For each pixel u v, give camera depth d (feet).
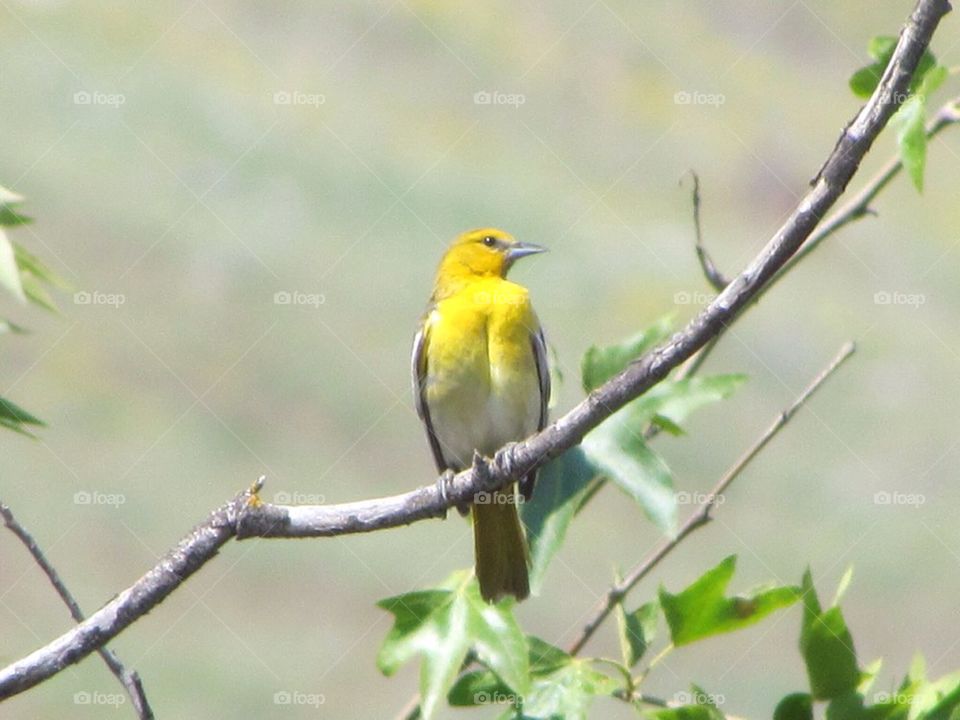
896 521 51.67
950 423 58.85
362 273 62.54
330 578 45.65
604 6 85.97
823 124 80.89
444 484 16.31
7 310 57.62
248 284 60.85
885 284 67.41
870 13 88.12
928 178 75.51
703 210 74.18
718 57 85.76
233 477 52.11
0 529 46.44
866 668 14.56
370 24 82.69
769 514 52.06
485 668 15.57
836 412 58.18
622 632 15.28
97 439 51.67
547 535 16.06
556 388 19.48
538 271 66.49
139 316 58.29
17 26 73.61
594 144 79.20
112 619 14.32
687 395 16.05
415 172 70.79
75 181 64.54
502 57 84.28
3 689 14.01
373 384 57.16
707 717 14.08
